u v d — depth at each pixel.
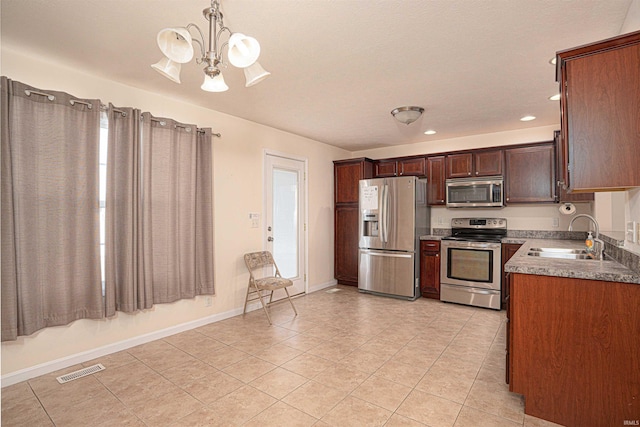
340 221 5.41
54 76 2.46
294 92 3.05
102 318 2.62
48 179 2.36
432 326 3.40
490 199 4.29
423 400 2.05
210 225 3.40
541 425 1.81
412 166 5.02
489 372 2.41
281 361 2.61
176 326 3.21
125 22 1.95
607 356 1.70
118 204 2.75
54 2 1.75
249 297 3.94
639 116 1.55
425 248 4.56
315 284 5.05
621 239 2.18
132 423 1.85
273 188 4.32
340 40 2.15
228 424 1.83
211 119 3.55
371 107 3.49
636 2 1.69
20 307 2.24
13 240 2.17
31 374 2.33
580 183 1.66
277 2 1.75
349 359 2.63
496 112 3.66
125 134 2.75
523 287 1.90
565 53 1.69
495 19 1.92
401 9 1.82
